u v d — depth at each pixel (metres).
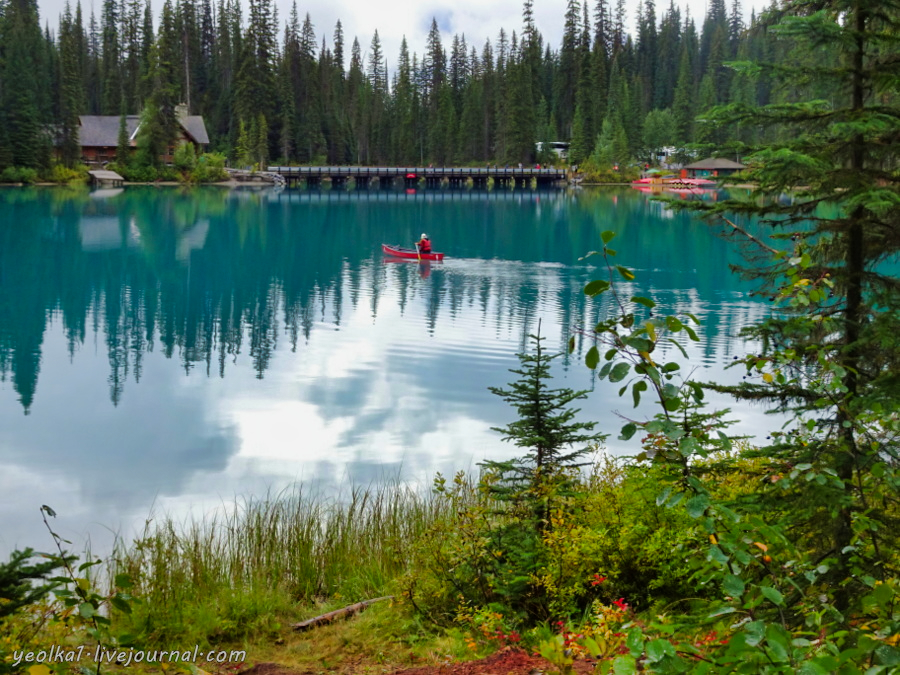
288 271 34.50
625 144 108.25
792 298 5.05
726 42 124.69
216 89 120.44
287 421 14.73
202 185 93.06
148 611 6.54
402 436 13.77
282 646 6.36
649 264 35.53
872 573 4.11
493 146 121.00
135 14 122.75
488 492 7.18
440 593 6.58
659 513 6.41
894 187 5.32
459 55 136.62
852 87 5.53
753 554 3.19
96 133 97.94
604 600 6.23
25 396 16.45
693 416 5.55
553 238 46.34
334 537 8.32
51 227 48.38
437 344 21.00
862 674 2.46
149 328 23.36
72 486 11.59
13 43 86.00
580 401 15.27
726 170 85.31
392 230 50.66
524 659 5.42
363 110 123.38
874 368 5.41
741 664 2.53
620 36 132.12
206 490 11.43
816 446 4.92
